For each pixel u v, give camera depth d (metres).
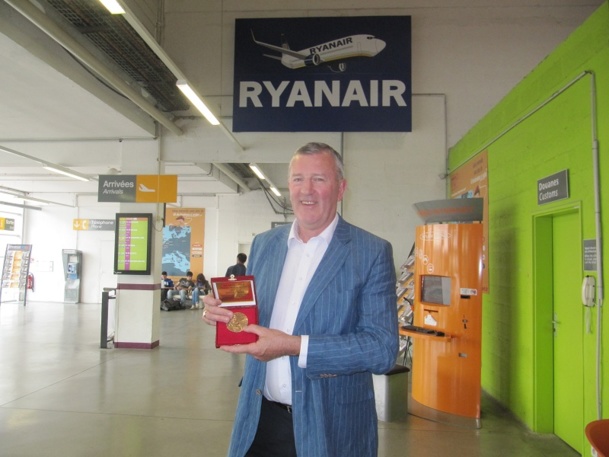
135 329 7.00
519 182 4.14
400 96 6.71
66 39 4.03
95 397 4.56
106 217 14.62
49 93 5.39
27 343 7.35
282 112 6.82
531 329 3.84
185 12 7.11
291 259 1.43
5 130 6.96
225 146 7.04
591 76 2.94
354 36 6.79
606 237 2.80
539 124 3.74
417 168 6.79
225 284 1.27
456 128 6.75
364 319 1.25
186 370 5.71
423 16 6.86
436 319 4.26
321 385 1.22
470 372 4.05
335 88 6.79
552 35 6.67
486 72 6.75
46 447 3.35
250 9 7.03
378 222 6.79
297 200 1.34
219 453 3.29
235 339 1.24
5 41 4.11
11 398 4.49
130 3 6.00
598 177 2.87
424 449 3.39
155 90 6.36
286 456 1.34
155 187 6.90
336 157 1.38
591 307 2.97
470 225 4.12
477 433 3.73
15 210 14.34
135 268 6.90
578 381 3.35
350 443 1.24
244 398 1.35
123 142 7.18
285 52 6.86
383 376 4.01
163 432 3.68
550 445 3.48
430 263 4.36
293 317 1.32
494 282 4.78
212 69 7.04
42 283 14.68
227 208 14.29
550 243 3.82
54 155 7.52
